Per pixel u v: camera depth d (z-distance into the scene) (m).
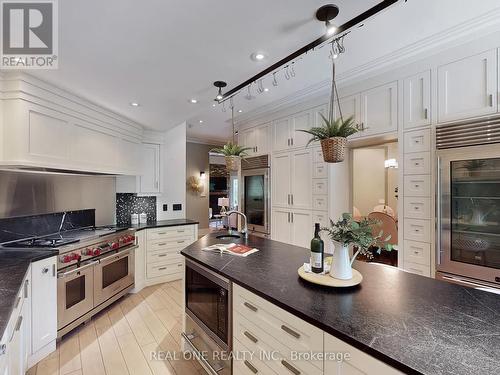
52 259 2.25
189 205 7.82
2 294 1.44
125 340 2.47
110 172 3.27
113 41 1.72
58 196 2.99
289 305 1.20
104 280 2.95
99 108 3.06
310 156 3.61
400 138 2.66
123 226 3.70
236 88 2.54
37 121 2.29
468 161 2.19
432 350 0.86
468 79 2.21
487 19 2.00
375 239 1.46
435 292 1.35
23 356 1.81
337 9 1.44
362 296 1.30
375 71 2.82
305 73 2.98
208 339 1.88
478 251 2.15
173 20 1.51
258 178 4.48
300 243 3.75
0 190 2.43
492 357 0.82
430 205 2.44
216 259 1.96
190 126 6.00
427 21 2.04
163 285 3.91
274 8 1.42
